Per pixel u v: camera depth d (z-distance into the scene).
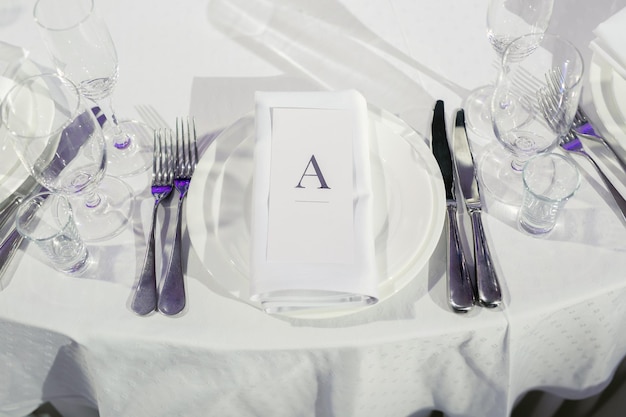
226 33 0.91
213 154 0.73
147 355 0.67
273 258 0.61
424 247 0.66
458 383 0.76
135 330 0.65
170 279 0.67
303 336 0.64
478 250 0.67
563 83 0.75
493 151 0.77
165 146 0.78
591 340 0.75
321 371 0.71
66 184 0.69
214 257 0.66
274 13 0.94
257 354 0.65
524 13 0.80
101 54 0.78
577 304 0.66
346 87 0.85
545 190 0.73
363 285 0.59
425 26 0.91
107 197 0.75
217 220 0.68
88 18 0.74
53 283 0.68
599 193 0.72
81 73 0.79
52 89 0.74
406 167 0.72
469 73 0.86
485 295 0.64
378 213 0.69
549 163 0.74
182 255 0.70
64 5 0.80
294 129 0.68
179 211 0.72
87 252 0.70
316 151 0.67
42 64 0.87
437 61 0.88
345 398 0.74
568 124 0.70
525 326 0.66
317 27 0.92
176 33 0.91
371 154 0.73
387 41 0.90
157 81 0.86
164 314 0.65
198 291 0.67
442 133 0.78
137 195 0.75
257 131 0.69
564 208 0.71
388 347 0.65
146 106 0.84
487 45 0.89
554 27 0.88
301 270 0.60
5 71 0.85
